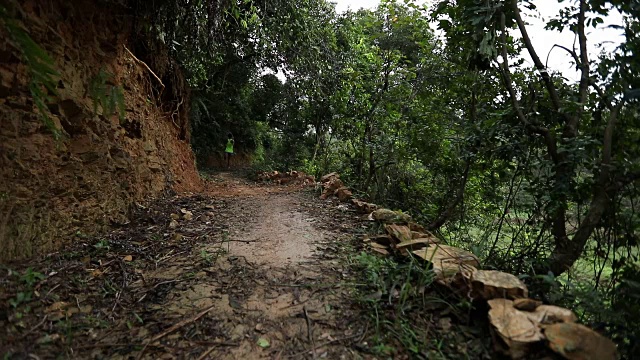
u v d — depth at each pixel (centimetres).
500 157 396
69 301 245
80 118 368
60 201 330
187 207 572
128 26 509
